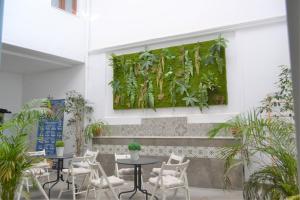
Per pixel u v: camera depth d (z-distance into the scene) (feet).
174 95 22.24
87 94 26.68
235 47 20.71
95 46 26.63
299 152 3.65
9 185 11.03
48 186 20.10
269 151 9.85
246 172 18.17
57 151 19.20
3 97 30.01
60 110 27.25
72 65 27.55
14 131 12.42
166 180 14.23
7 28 20.47
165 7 23.45
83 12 26.96
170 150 21.77
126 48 25.16
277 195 9.29
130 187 19.79
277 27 19.29
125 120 24.31
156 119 22.84
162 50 23.06
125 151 23.66
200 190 19.13
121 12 25.48
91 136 24.77
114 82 24.86
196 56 21.68
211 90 20.97
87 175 17.37
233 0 20.83
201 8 21.98
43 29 23.09
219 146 19.85
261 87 19.43
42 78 30.04
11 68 28.55
